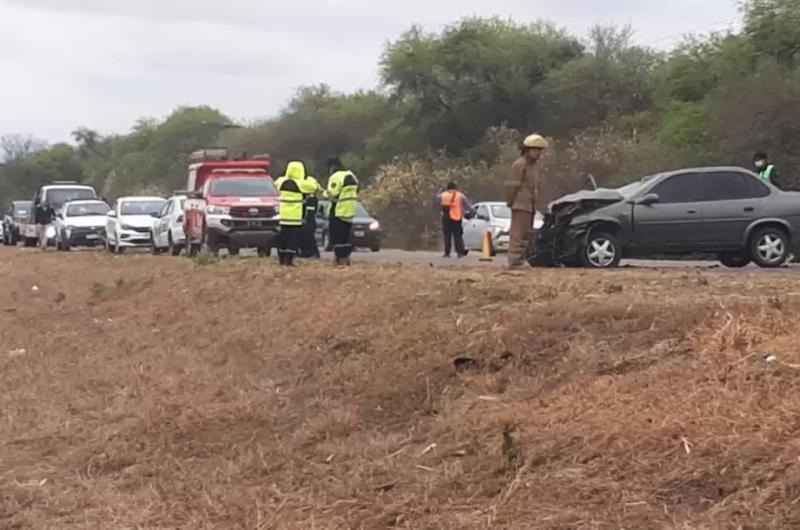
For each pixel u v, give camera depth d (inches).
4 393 662.5
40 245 2144.4
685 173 952.3
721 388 397.7
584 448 384.8
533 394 456.4
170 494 447.2
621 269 866.8
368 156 3257.9
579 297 556.7
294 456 467.5
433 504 385.1
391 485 410.0
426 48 3063.5
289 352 623.2
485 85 3014.3
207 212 1311.5
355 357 572.4
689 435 368.5
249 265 944.3
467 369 503.2
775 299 494.0
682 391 406.0
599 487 358.9
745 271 839.7
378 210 2406.5
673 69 2578.7
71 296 1066.1
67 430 563.2
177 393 605.9
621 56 2945.4
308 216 1163.9
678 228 937.5
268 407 545.6
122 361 711.7
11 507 442.6
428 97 3065.9
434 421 466.0
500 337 516.7
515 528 349.7
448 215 1386.6
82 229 1927.9
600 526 336.2
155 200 1769.2
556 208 947.3
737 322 453.7
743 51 2306.8
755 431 359.3
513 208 854.5
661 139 2273.6
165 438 526.0
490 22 3157.0
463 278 672.4
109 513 428.8
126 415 580.4
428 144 3080.7
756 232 941.8
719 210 939.3
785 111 1844.2
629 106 2864.2
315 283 763.4
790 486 326.0
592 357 466.0
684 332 466.3
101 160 5354.3
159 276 991.6
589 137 2413.9
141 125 4997.5
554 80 2923.2
